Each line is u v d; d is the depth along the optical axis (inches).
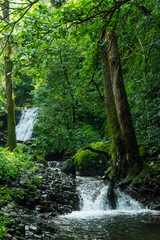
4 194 187.5
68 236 149.4
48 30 127.6
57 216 200.8
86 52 267.6
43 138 423.5
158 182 245.6
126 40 237.5
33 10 128.8
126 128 272.1
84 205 247.3
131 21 199.5
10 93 530.9
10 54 394.9
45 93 526.6
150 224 177.6
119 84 272.2
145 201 244.4
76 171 386.3
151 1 191.3
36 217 178.7
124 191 263.0
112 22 153.1
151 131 291.9
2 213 147.9
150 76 291.6
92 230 164.2
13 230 128.4
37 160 385.4
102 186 299.0
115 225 176.7
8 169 227.3
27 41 131.5
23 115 863.1
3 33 118.4
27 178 239.3
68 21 130.7
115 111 305.7
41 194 222.8
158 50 276.7
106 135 522.0
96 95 490.6
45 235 145.6
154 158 303.3
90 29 150.9
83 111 519.8
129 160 272.2
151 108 296.2
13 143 520.7
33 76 460.8
